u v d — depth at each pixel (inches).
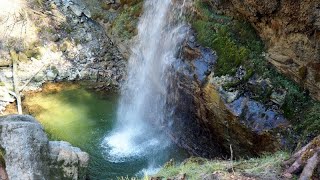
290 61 222.4
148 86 321.4
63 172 239.1
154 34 318.0
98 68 379.9
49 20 401.1
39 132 238.5
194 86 259.9
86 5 410.3
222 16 262.5
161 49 298.8
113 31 383.9
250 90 235.1
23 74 362.6
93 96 353.7
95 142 301.3
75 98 349.7
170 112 296.4
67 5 412.2
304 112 217.0
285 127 218.4
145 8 351.9
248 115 231.1
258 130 226.7
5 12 394.9
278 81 229.9
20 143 227.9
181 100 278.8
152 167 278.1
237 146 250.1
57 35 394.6
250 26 249.4
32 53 378.6
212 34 259.3
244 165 178.5
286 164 167.6
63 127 314.0
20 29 389.4
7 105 334.3
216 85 243.0
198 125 275.0
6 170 220.4
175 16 294.2
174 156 287.9
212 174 168.4
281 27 219.8
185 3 284.4
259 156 234.4
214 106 248.5
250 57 239.9
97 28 405.1
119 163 281.6
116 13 394.3
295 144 211.5
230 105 236.5
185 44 268.8
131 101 346.0
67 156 240.8
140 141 304.5
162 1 318.3
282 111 223.6
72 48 389.4
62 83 366.0
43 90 355.6
